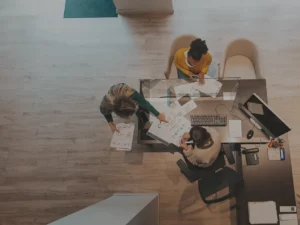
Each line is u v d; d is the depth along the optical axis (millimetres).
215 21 4023
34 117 3760
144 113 2922
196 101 2945
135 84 3826
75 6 4266
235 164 3037
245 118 2826
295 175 3273
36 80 3938
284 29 3893
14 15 4297
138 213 2080
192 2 4148
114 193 3395
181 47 3260
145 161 3473
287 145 2750
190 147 2664
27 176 3525
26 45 4125
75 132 3660
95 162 3529
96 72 3922
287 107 3537
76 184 3467
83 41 4082
